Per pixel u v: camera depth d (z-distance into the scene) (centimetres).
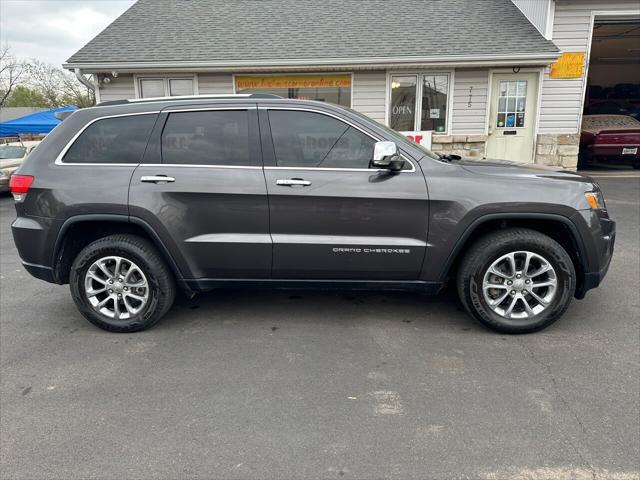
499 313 364
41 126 1645
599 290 452
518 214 347
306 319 404
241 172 358
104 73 1116
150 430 259
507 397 283
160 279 374
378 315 409
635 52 1892
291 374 314
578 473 221
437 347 349
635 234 647
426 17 1202
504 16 1188
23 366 332
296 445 244
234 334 377
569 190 350
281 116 363
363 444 244
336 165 358
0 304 454
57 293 485
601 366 317
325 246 359
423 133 1089
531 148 1156
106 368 327
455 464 229
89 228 391
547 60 1044
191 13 1264
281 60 1065
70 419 270
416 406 276
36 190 369
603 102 1831
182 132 367
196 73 1130
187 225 362
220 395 291
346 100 1146
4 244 703
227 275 376
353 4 1279
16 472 229
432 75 1122
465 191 348
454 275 385
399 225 355
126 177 362
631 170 1270
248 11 1268
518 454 235
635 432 249
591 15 1082
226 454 239
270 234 362
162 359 338
